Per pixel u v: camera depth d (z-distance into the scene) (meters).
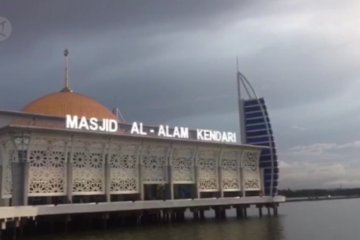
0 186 60.84
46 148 59.59
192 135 80.56
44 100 77.25
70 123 62.03
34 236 54.94
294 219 81.00
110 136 64.31
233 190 81.94
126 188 66.81
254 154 87.69
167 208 69.38
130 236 53.81
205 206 75.88
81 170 62.38
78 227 63.28
